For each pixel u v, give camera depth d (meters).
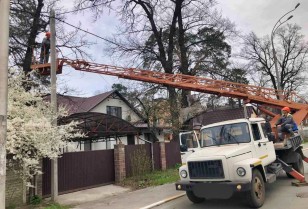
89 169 14.80
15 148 9.96
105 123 21.39
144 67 27.53
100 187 14.84
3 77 6.82
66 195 13.11
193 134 10.94
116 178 15.80
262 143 10.09
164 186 13.88
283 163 11.37
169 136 32.81
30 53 18.31
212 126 10.48
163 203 10.41
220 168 8.48
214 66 27.98
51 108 11.43
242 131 9.84
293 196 9.44
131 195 12.38
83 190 14.16
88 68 17.45
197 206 9.42
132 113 34.50
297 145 12.77
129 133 24.14
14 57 18.45
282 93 15.90
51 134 10.44
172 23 28.31
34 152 10.36
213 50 28.86
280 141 12.62
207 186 8.52
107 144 32.25
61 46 18.89
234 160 8.60
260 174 8.93
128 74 17.53
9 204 10.53
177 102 25.11
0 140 6.55
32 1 19.19
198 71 27.67
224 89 16.27
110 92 35.62
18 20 18.69
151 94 25.81
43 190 12.37
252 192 8.35
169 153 21.19
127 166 17.03
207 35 29.12
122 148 16.19
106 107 35.12
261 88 15.91
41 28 19.45
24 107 10.71
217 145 10.04
